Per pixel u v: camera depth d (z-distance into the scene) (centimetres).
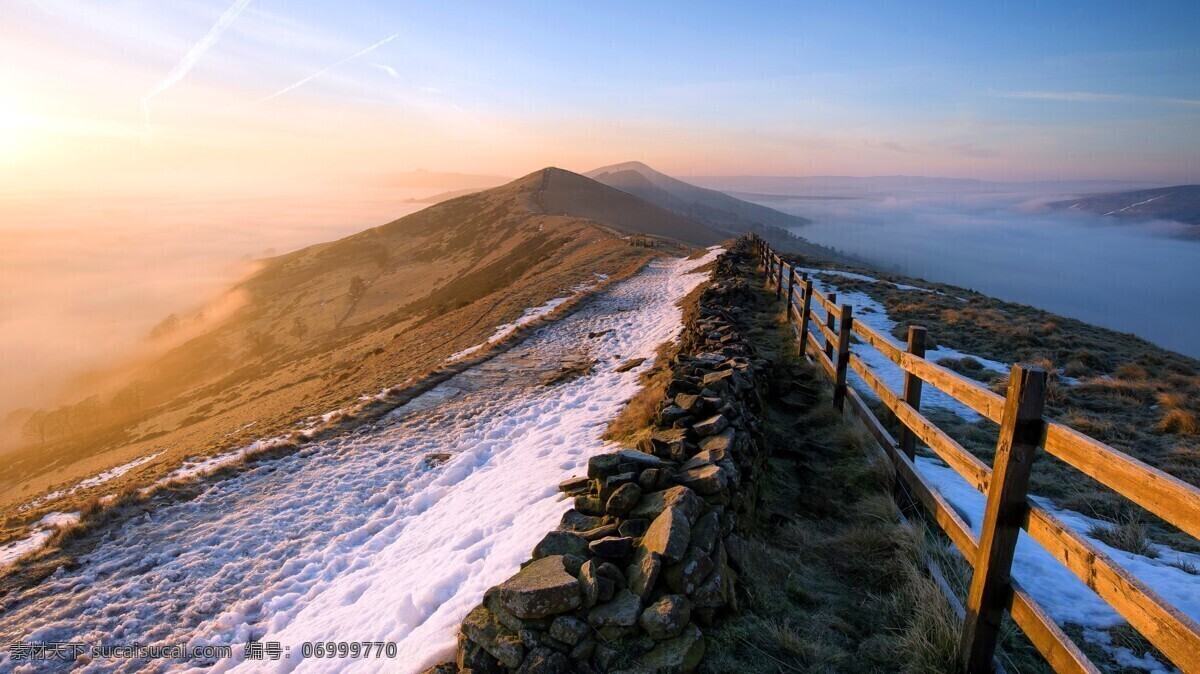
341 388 2234
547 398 1273
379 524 824
